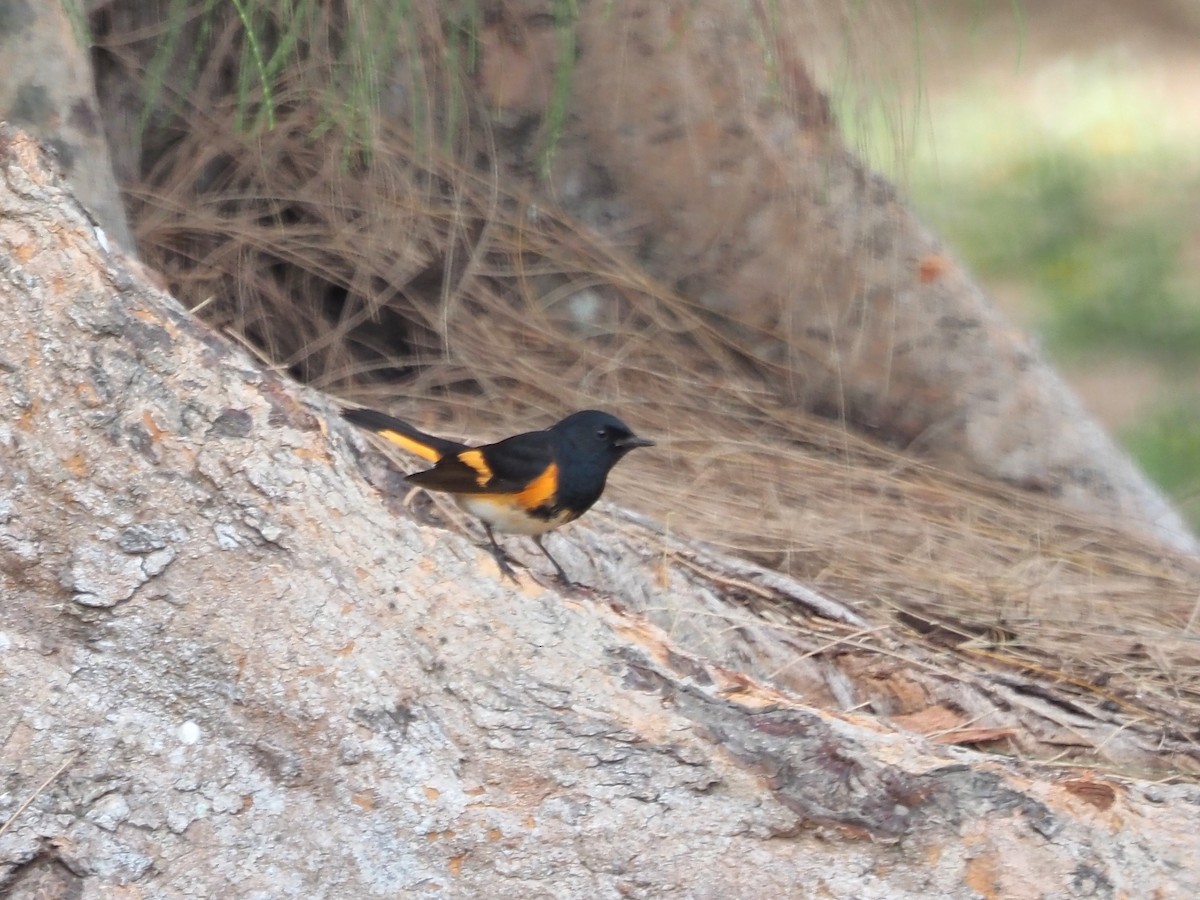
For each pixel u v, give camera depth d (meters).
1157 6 34.94
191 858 5.63
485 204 11.49
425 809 5.84
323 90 10.10
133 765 5.63
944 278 12.29
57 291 5.88
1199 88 31.95
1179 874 6.20
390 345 11.86
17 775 5.49
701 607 8.12
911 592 9.60
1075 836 6.16
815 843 6.04
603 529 8.33
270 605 5.89
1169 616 10.04
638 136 11.45
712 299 12.08
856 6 9.14
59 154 8.41
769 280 11.98
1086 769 6.98
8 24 8.19
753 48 11.26
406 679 5.98
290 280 11.44
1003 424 12.37
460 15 10.17
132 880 5.55
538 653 6.17
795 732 6.14
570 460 7.54
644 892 5.90
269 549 5.95
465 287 11.68
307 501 6.05
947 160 28.34
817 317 12.12
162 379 5.98
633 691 6.16
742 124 11.50
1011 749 7.83
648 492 10.37
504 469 7.46
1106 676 8.86
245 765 5.76
